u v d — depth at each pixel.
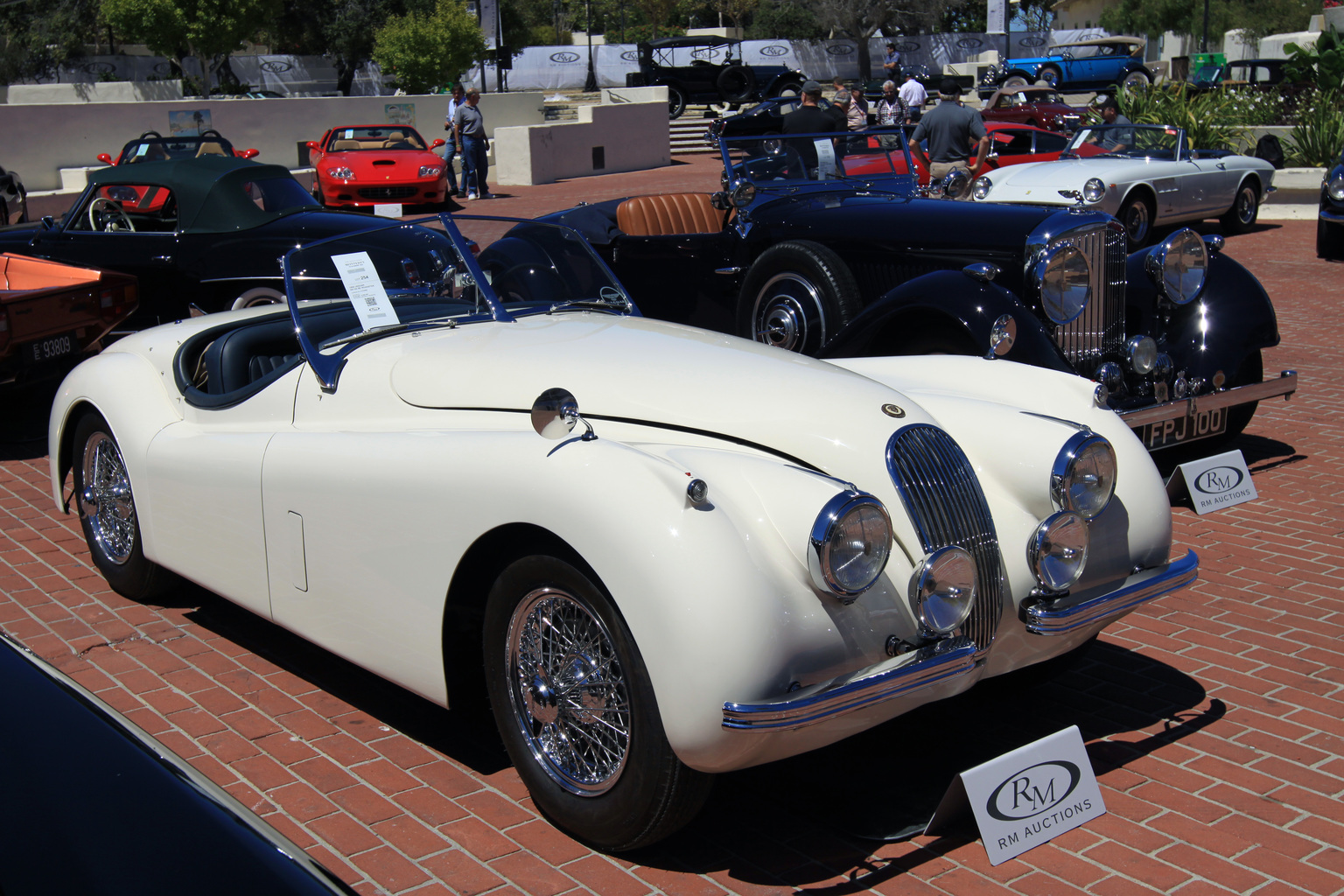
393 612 3.09
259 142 23.25
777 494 2.64
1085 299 5.45
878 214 6.29
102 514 4.45
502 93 28.61
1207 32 39.25
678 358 3.26
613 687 2.69
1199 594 4.46
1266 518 5.29
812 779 3.15
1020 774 2.88
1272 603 4.36
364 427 3.37
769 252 6.39
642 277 7.52
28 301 6.30
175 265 7.96
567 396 2.73
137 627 4.17
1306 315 9.68
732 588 2.44
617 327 3.60
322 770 3.20
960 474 3.00
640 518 2.50
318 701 3.61
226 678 3.77
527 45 45.59
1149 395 5.48
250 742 3.35
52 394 7.69
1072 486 3.09
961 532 2.94
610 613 2.58
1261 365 5.90
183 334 4.32
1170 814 2.99
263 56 34.91
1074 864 2.79
